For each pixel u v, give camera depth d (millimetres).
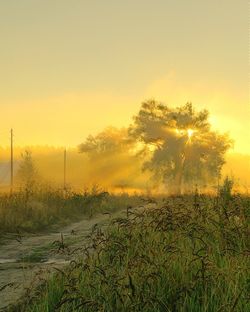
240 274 6277
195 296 5973
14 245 13508
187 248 7418
